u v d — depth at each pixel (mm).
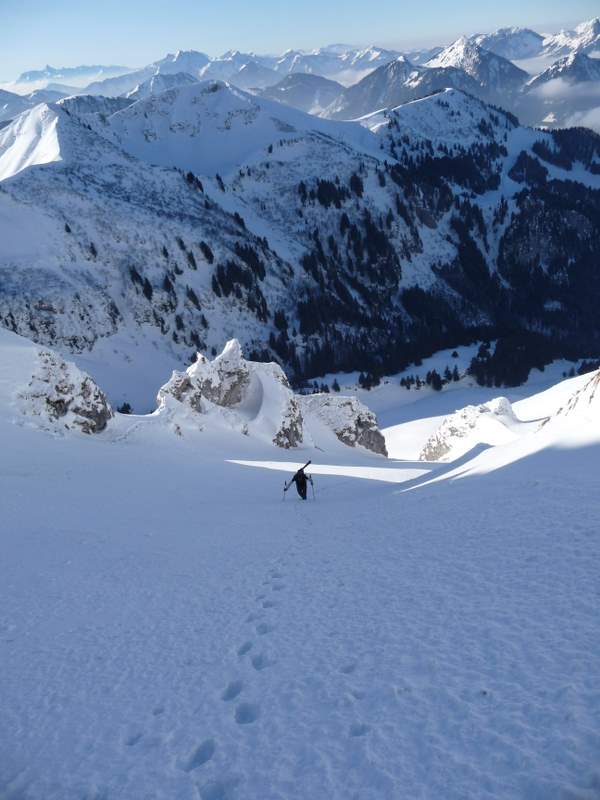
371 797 4824
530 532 10531
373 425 92250
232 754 6051
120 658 9500
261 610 10383
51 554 16734
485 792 4504
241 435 61594
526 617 7250
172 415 54250
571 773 4410
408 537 12844
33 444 34781
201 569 14344
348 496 27172
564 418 23125
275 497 29172
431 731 5496
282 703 6855
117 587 13562
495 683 6008
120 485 28953
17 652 10281
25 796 6172
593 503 11094
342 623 8789
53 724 7668
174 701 7652
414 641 7496
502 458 21922
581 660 5926
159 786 5828
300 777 5359
